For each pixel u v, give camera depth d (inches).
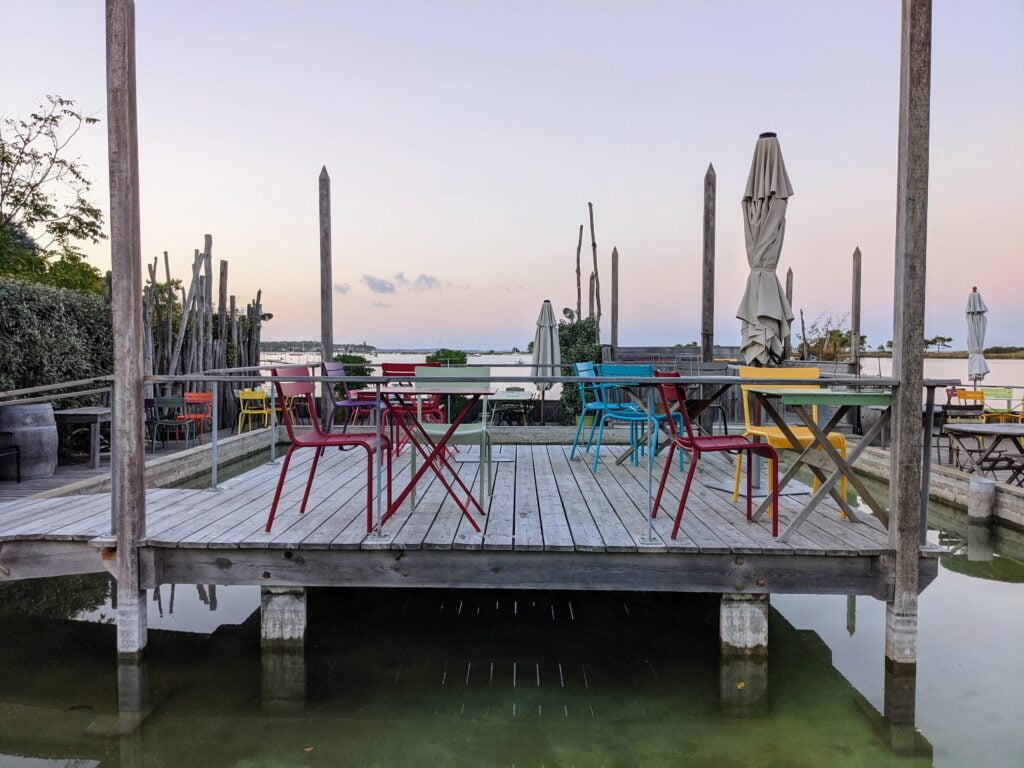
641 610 165.8
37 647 144.3
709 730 109.3
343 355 523.2
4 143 507.2
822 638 149.1
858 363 441.7
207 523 145.0
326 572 131.1
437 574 130.4
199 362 413.7
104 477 242.5
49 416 267.6
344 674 130.3
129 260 130.2
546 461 231.5
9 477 257.8
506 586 129.6
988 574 191.9
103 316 365.1
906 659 124.8
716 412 392.5
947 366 852.6
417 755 102.0
